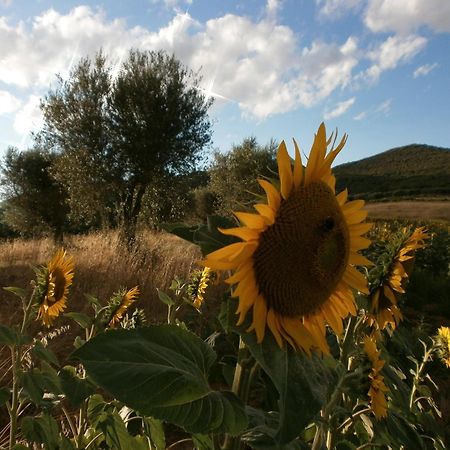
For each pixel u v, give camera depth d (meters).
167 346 1.26
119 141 17.47
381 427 2.31
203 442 1.86
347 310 1.50
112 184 17.70
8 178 24.67
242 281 1.18
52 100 17.95
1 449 2.56
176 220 18.98
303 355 1.26
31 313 2.88
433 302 10.89
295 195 1.28
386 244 2.23
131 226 16.09
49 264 3.00
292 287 1.27
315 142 1.32
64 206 24.41
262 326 1.20
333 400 1.99
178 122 17.78
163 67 18.28
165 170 18.03
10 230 33.66
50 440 2.34
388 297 2.10
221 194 27.78
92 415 2.58
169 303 3.13
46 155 24.30
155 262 11.29
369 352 2.05
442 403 4.34
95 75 18.08
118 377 1.11
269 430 1.42
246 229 1.21
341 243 1.39
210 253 1.17
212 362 1.29
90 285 8.61
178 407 1.14
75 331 6.34
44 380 2.27
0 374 4.29
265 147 28.16
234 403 1.21
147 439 2.41
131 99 17.55
